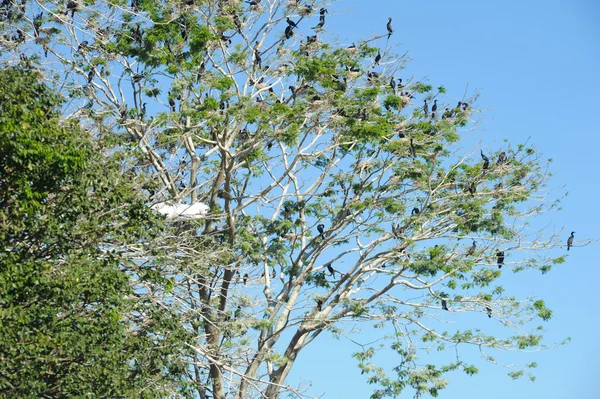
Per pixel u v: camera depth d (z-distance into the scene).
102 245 29.14
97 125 33.06
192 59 38.69
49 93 27.25
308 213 40.53
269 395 38.28
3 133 24.70
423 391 37.41
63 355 24.77
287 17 41.03
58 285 24.77
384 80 41.22
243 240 38.41
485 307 38.97
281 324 39.72
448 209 40.59
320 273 40.34
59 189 26.48
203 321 36.41
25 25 40.00
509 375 37.59
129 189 28.47
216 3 40.31
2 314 23.22
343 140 40.31
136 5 40.12
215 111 37.69
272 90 40.69
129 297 29.73
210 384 36.91
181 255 33.69
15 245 26.05
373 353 38.44
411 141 39.12
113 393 25.48
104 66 39.84
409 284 39.19
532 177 41.59
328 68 39.41
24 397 23.31
